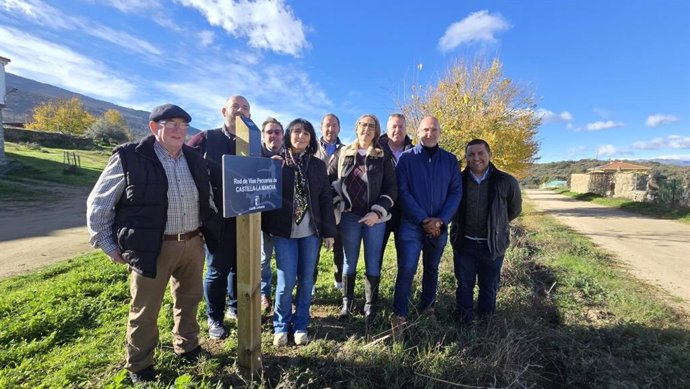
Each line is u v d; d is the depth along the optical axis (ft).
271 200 8.80
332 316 12.65
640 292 16.28
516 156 51.52
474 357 9.78
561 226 38.68
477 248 11.69
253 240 8.27
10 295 14.28
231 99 11.14
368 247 11.27
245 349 8.51
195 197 8.64
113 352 9.95
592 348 10.63
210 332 10.80
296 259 10.29
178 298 9.27
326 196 10.61
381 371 9.00
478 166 11.32
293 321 10.85
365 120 10.94
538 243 26.96
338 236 14.42
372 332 11.04
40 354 10.02
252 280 8.30
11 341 10.44
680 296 16.31
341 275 14.97
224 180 7.18
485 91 46.39
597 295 15.51
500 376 8.91
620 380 9.09
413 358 9.50
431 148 11.40
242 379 8.21
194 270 9.05
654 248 27.22
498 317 11.63
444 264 18.28
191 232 8.73
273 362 9.52
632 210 57.93
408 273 11.11
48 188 57.52
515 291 14.56
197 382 8.50
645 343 10.84
